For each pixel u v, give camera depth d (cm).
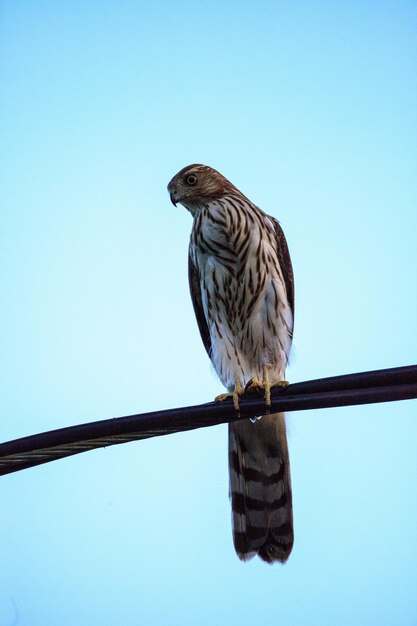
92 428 777
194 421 794
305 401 772
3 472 823
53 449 793
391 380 732
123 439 803
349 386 747
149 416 787
